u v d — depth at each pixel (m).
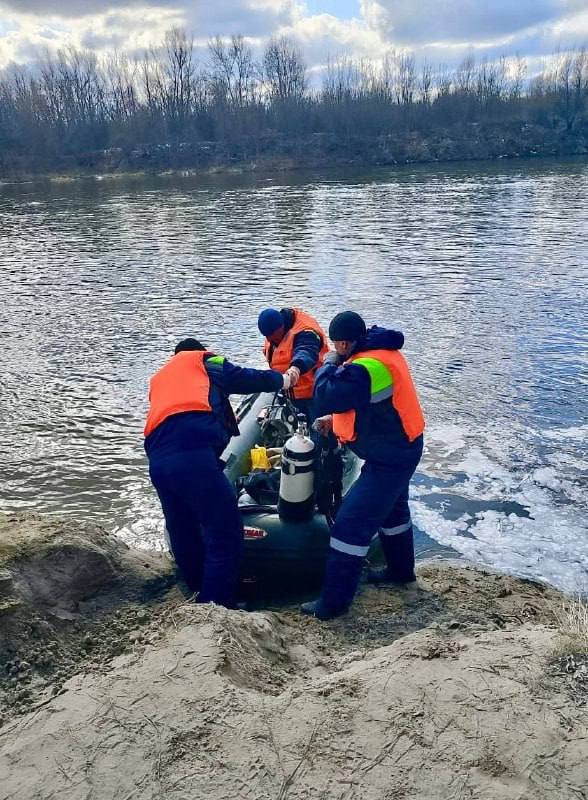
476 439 6.63
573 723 2.57
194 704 2.68
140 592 4.16
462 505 5.51
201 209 27.77
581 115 56.16
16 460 6.48
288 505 4.25
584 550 4.87
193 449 3.76
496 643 3.13
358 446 3.86
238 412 6.15
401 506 4.21
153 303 12.31
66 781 2.38
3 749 2.57
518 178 35.47
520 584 4.45
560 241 16.81
